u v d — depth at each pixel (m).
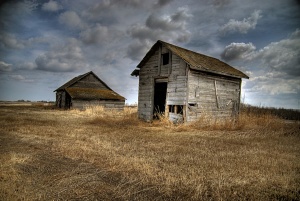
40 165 5.59
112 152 7.00
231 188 4.32
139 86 18.50
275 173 5.21
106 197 3.88
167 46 15.86
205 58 18.88
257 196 3.97
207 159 6.41
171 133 11.75
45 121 15.84
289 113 31.89
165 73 16.28
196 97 15.19
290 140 10.30
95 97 33.53
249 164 5.96
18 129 11.30
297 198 3.95
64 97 37.03
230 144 8.96
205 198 3.90
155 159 6.27
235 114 18.58
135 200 3.80
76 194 3.96
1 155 6.21
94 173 5.08
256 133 12.12
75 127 12.93
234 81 18.72
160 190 4.18
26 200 3.58
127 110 29.92
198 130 13.11
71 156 6.48
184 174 4.98
